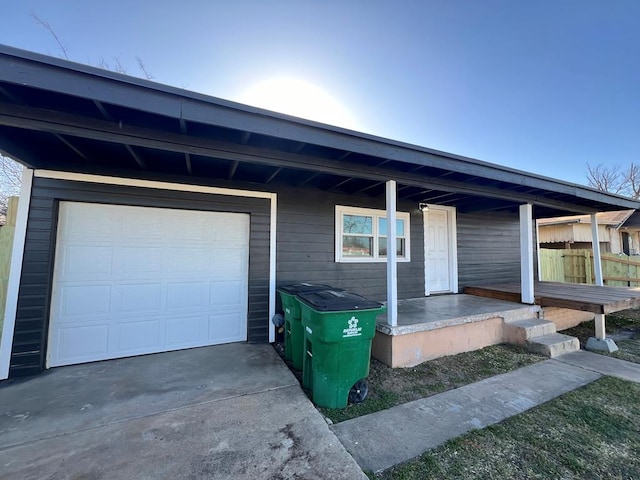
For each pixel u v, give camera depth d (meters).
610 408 2.69
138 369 3.40
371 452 2.06
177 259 4.10
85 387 2.94
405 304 5.27
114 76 2.06
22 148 3.08
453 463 1.96
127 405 2.59
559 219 12.08
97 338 3.66
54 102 2.23
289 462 1.89
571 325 5.95
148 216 3.97
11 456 1.92
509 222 7.59
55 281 3.50
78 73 1.99
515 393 3.00
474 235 6.98
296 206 4.85
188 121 2.36
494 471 1.89
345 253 5.29
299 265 4.84
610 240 12.92
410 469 1.90
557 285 7.03
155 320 3.95
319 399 2.71
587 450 2.11
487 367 3.72
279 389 2.91
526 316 4.96
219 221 4.37
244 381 3.08
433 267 6.43
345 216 5.33
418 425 2.41
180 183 4.06
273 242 4.60
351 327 2.70
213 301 4.28
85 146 3.10
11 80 1.85
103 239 3.74
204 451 1.98
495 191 4.77
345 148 3.00
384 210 5.66
